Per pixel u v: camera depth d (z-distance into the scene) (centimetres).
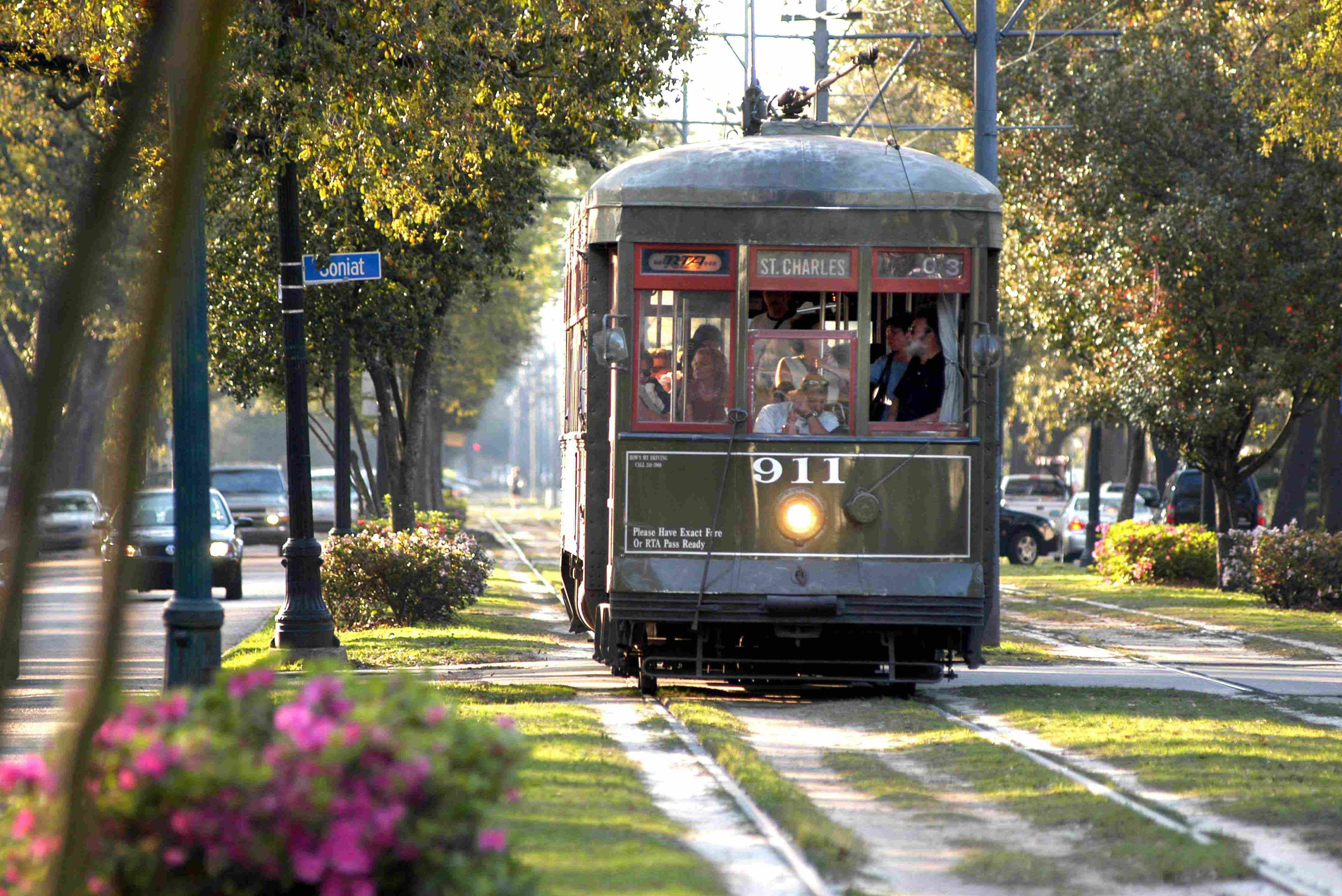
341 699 1891
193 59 1681
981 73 6788
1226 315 9350
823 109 8600
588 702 4588
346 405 8156
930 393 4597
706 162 4619
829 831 2616
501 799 1939
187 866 1712
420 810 1798
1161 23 10175
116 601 1705
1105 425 12638
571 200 8225
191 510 3731
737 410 4503
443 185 6869
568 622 7969
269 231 8019
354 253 5984
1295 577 8569
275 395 10694
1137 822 2731
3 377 15525
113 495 1731
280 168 5819
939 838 2731
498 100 6125
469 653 6000
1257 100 9231
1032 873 2420
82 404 15175
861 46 12950
